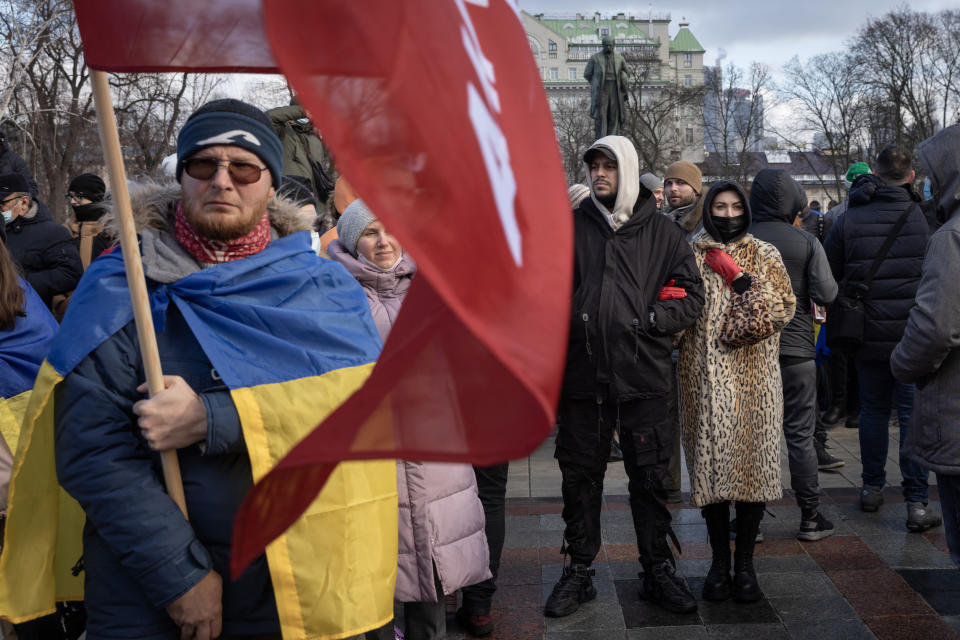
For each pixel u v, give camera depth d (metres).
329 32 0.89
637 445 3.80
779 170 4.86
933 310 3.03
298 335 1.94
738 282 3.95
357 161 0.85
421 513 2.91
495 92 1.02
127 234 1.69
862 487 5.64
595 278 3.78
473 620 3.71
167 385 1.80
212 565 1.83
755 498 3.93
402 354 1.04
